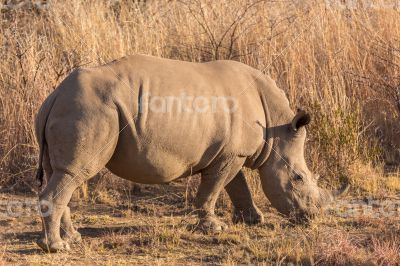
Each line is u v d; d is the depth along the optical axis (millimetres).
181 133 19250
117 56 29859
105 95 18594
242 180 21750
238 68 21062
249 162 21188
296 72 29438
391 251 18359
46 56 28766
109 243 19641
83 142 18297
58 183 18469
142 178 19594
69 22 31781
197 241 19984
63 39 30828
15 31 29969
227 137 19984
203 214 20766
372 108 29375
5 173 25453
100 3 33406
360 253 18656
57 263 18062
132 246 19578
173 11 33469
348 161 25859
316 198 21500
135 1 33906
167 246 19438
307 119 21156
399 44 31594
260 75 21375
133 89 18922
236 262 18375
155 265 18078
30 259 18359
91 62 28906
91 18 31766
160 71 19547
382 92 29594
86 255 18734
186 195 23734
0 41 30406
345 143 26203
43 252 18953
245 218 21891
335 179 25516
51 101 18844
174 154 19344
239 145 20297
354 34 31797
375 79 29797
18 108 26656
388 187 25234
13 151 26031
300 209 21312
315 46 30828
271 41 30703
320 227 21016
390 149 28531
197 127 19484
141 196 24766
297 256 18438
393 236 20094
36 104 26594
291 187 21297
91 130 18312
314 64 29766
